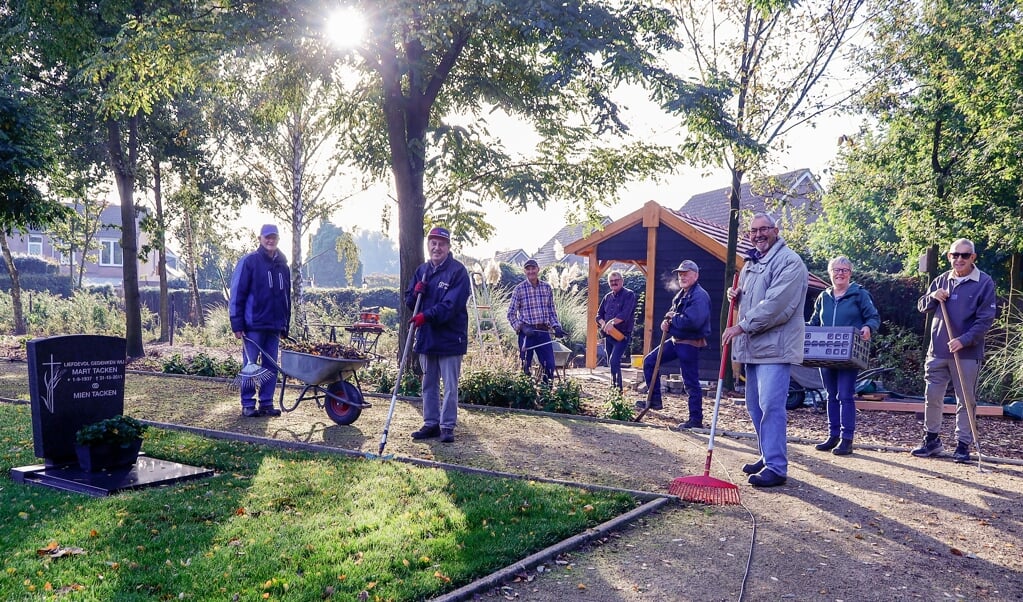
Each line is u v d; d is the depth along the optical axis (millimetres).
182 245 23078
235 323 7973
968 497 5336
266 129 16734
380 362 11875
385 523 4293
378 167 12141
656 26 9438
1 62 12938
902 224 14367
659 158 10953
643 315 17859
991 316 6406
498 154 10742
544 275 19062
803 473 5992
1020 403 9656
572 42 8125
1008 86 11336
